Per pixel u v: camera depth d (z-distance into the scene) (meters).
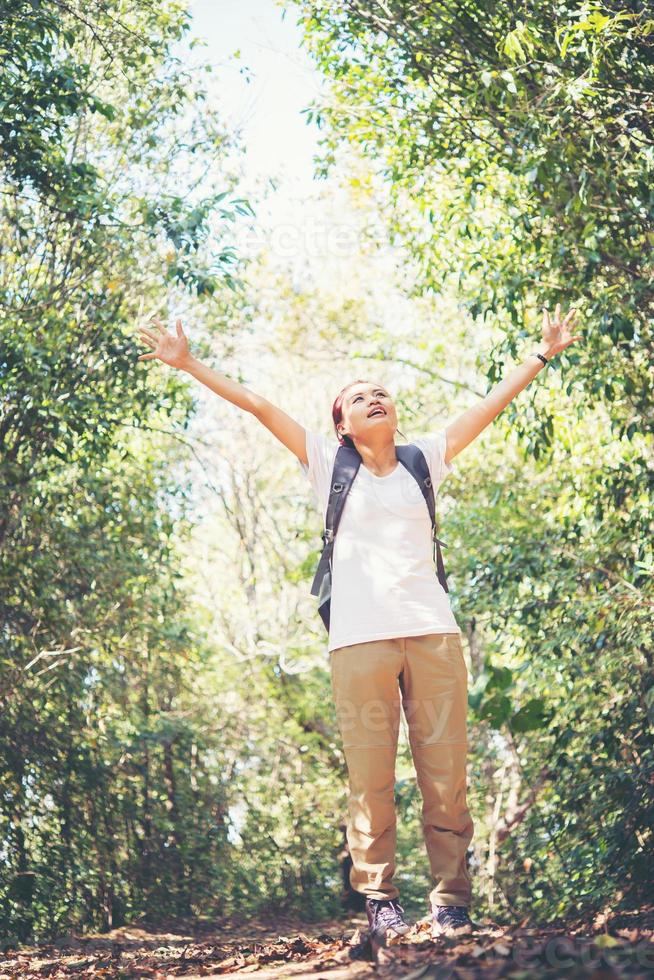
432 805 3.31
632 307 5.41
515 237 6.22
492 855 11.58
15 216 7.77
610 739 6.46
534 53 5.33
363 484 3.47
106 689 10.81
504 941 2.97
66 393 7.35
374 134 8.24
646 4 4.98
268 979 3.17
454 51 5.95
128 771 11.44
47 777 9.62
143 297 8.33
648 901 5.50
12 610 8.59
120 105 8.28
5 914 8.63
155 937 9.29
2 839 9.01
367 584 3.34
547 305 6.01
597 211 5.61
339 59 7.33
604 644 6.64
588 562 7.00
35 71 6.43
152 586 10.92
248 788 15.05
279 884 14.40
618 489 6.63
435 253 9.12
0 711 8.87
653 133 5.39
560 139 5.21
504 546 7.62
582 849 6.55
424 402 13.77
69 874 9.69
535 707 8.77
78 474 9.08
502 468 11.84
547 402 7.74
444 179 8.50
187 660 12.91
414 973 2.62
